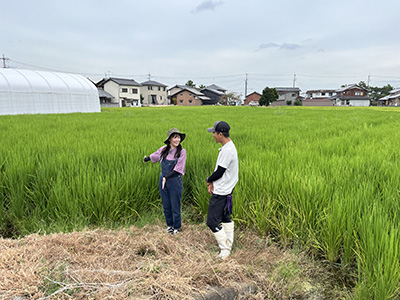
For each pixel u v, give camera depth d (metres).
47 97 26.47
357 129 11.27
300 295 2.52
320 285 2.65
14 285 2.11
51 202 3.76
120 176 4.27
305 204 3.33
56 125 11.72
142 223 3.78
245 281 2.56
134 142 6.80
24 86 24.86
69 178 4.05
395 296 2.25
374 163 4.73
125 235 3.21
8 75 24.69
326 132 10.01
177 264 2.66
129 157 5.23
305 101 86.81
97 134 8.57
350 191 3.39
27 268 2.32
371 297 2.26
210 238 3.40
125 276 2.34
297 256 3.01
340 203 2.97
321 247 3.06
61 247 2.70
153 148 5.99
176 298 2.17
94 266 2.50
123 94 66.69
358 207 3.01
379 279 2.16
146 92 79.56
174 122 13.81
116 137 7.89
